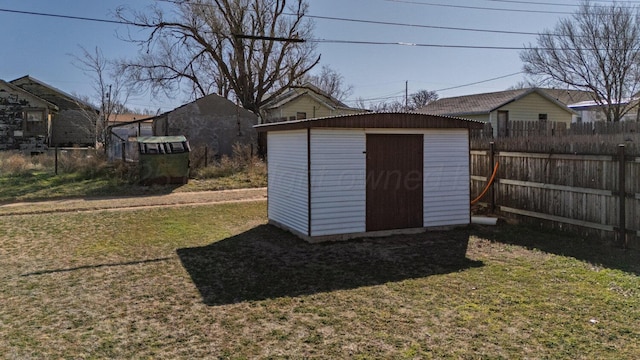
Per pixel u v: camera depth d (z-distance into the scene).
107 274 5.55
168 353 3.46
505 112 24.02
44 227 8.50
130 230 8.25
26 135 23.55
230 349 3.51
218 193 13.15
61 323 4.05
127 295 4.79
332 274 5.48
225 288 5.00
